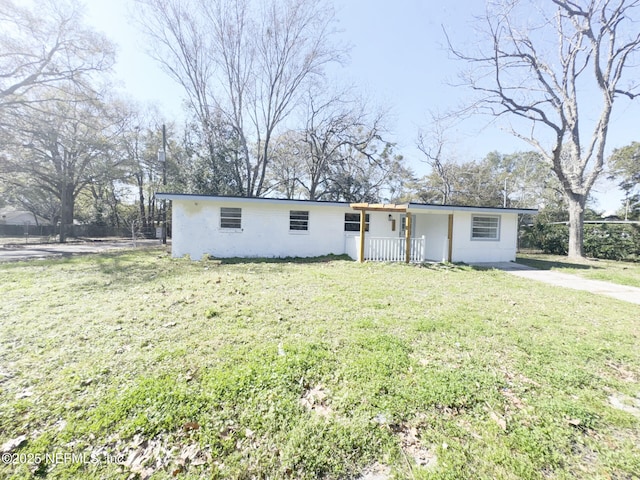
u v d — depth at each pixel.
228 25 18.36
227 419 2.02
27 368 2.66
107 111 20.31
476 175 24.52
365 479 1.61
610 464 1.71
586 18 11.90
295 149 21.39
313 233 11.95
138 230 26.42
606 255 14.13
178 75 18.55
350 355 2.94
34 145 18.88
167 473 1.63
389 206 10.31
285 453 1.76
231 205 11.12
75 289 5.53
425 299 5.33
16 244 17.53
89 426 1.93
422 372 2.65
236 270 8.02
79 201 32.59
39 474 1.60
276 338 3.37
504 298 5.61
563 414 2.13
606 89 12.16
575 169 13.81
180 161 22.23
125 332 3.49
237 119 19.98
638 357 3.08
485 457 1.75
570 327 4.00
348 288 6.04
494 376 2.61
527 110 13.43
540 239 16.47
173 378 2.49
